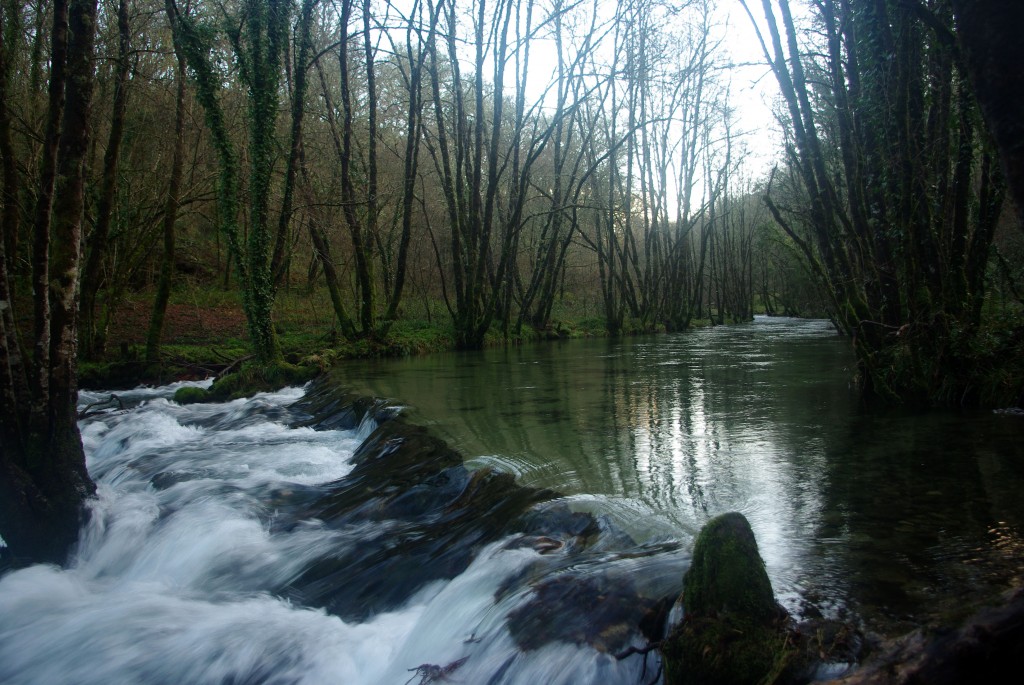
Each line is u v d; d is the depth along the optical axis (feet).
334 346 68.59
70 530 23.24
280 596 19.25
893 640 10.88
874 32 31.04
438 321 88.79
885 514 17.33
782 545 15.57
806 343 76.89
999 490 18.84
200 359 65.77
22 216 58.34
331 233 77.41
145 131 72.02
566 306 125.80
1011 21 10.00
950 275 31.96
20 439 22.74
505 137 108.17
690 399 35.91
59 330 23.38
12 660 17.57
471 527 19.53
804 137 35.12
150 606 19.20
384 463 27.35
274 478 28.09
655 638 12.50
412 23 71.36
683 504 18.58
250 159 56.54
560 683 12.23
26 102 54.75
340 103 87.81
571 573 14.47
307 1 60.08
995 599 10.07
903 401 32.22
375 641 16.20
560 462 23.36
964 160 32.07
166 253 62.44
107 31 58.90
